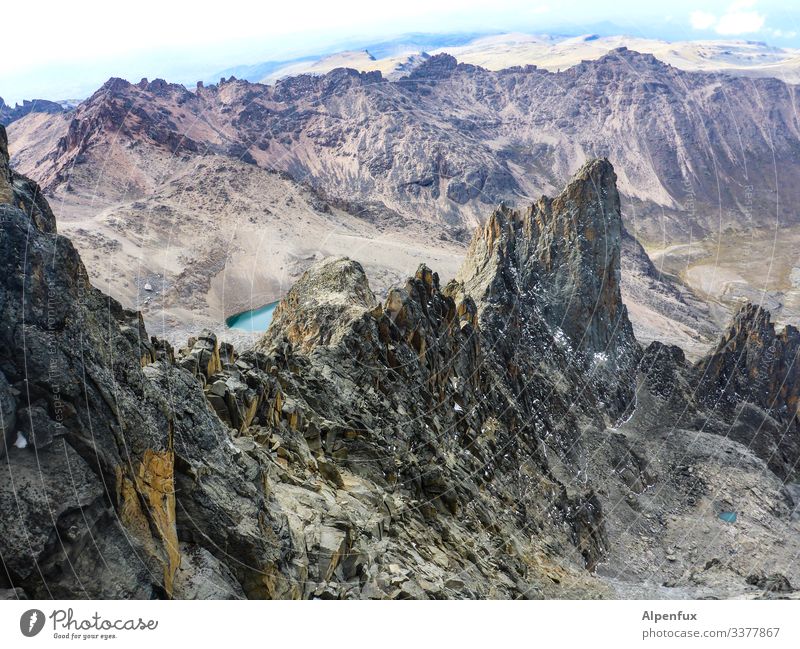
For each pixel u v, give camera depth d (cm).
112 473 1773
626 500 9538
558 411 10394
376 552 2788
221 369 3281
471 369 7162
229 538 2092
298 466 3166
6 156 1941
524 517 5600
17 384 1684
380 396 4862
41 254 1792
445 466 4688
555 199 14100
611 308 13900
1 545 1600
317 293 6956
